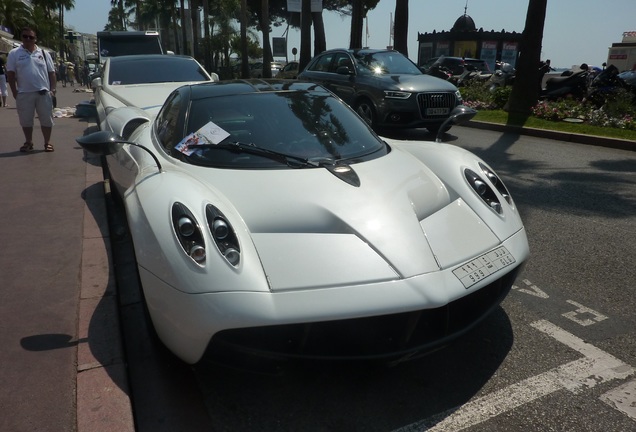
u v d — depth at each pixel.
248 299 2.12
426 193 2.87
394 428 2.26
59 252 3.93
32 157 7.08
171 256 2.24
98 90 8.10
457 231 2.65
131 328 3.09
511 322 3.10
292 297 2.15
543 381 2.55
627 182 6.35
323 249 2.37
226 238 2.31
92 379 2.45
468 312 2.51
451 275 2.37
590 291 3.48
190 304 2.16
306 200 2.61
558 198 5.65
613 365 2.67
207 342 2.17
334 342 2.25
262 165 2.95
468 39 31.00
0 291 3.31
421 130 10.73
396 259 2.34
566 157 7.93
